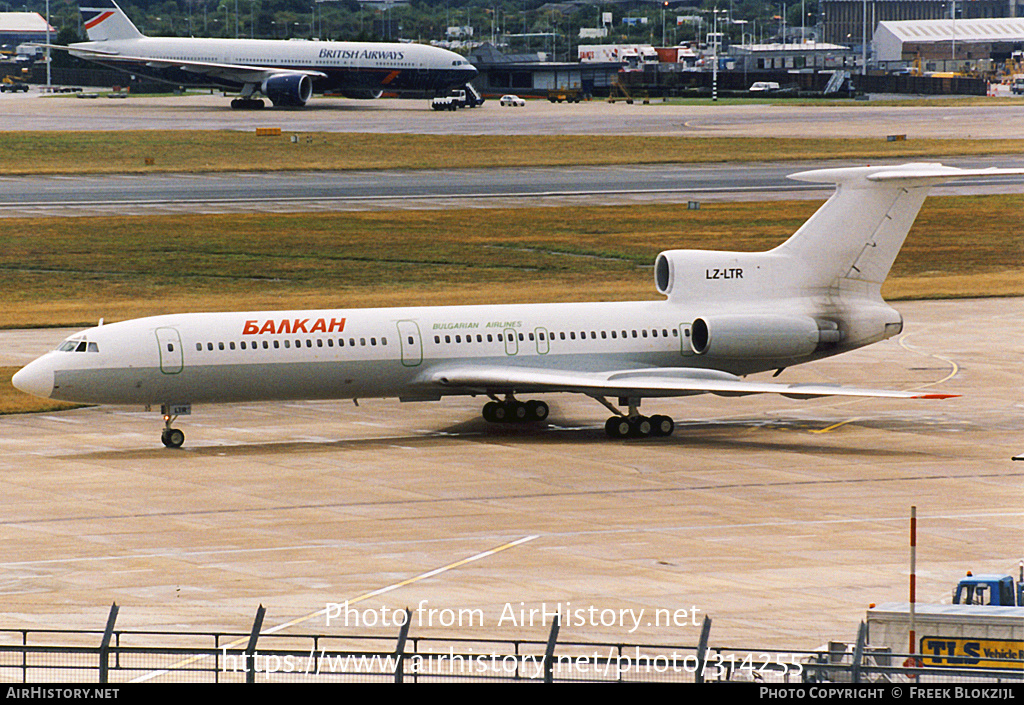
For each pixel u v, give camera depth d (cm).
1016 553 15288
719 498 18075
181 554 15312
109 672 11394
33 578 14362
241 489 18650
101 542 15850
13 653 11831
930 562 14888
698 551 15350
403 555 15238
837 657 11106
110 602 13512
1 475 19575
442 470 19900
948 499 18025
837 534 16125
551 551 15388
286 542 15838
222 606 13388
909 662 11031
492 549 15475
